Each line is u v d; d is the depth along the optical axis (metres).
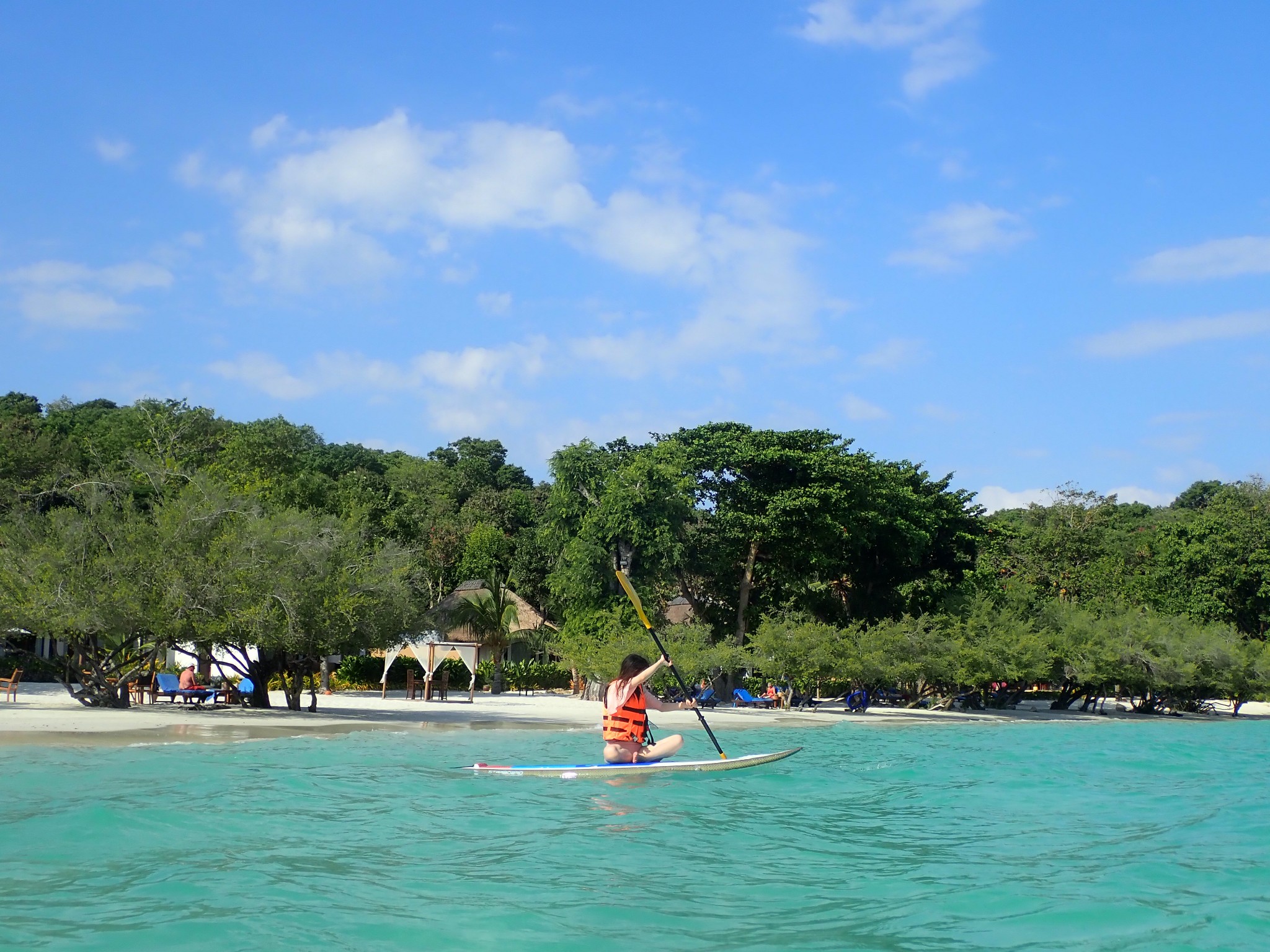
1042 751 23.50
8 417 56.62
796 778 15.48
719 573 48.50
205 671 31.86
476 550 67.88
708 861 9.17
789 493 46.22
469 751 17.98
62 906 6.98
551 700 42.41
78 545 23.88
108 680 25.83
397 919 6.90
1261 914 7.65
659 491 43.19
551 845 9.59
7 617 23.45
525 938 6.57
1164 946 6.77
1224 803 14.31
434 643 38.56
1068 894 8.20
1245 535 64.06
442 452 101.75
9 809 10.52
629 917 7.13
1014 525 71.62
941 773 17.55
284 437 50.66
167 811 10.64
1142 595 64.19
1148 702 49.81
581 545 43.62
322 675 43.03
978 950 6.61
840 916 7.36
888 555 52.78
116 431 55.69
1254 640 54.09
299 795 12.14
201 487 25.92
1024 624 46.34
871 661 38.97
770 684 43.56
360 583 26.45
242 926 6.61
